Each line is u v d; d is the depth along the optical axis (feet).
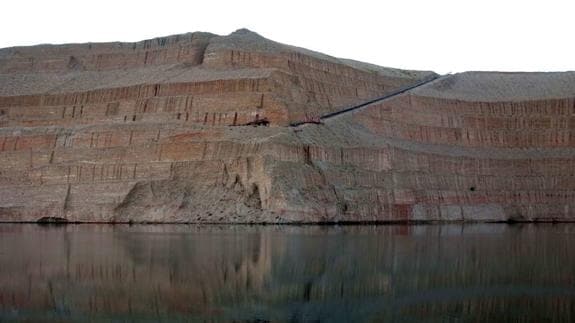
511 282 159.43
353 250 213.46
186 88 437.99
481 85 562.25
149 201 368.27
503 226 388.78
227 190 359.05
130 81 469.57
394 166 424.05
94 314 122.93
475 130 510.99
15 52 524.93
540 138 511.81
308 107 444.96
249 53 459.32
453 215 442.91
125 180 376.48
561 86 548.72
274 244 228.63
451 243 246.68
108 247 217.15
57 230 299.99
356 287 149.89
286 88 436.35
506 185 479.41
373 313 125.39
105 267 173.78
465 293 145.59
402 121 483.51
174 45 492.13
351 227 333.21
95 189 377.30
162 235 267.18
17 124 466.70
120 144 392.47
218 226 328.29
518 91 550.36
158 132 387.96
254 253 202.08
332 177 376.07
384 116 473.67
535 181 485.97
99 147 394.32
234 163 360.89
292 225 336.29
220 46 464.65
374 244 234.79
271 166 350.64
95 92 463.42
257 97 417.08
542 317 124.16
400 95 494.59
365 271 171.32
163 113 436.35
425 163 450.71
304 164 367.04
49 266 174.29
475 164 478.18
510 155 498.28
